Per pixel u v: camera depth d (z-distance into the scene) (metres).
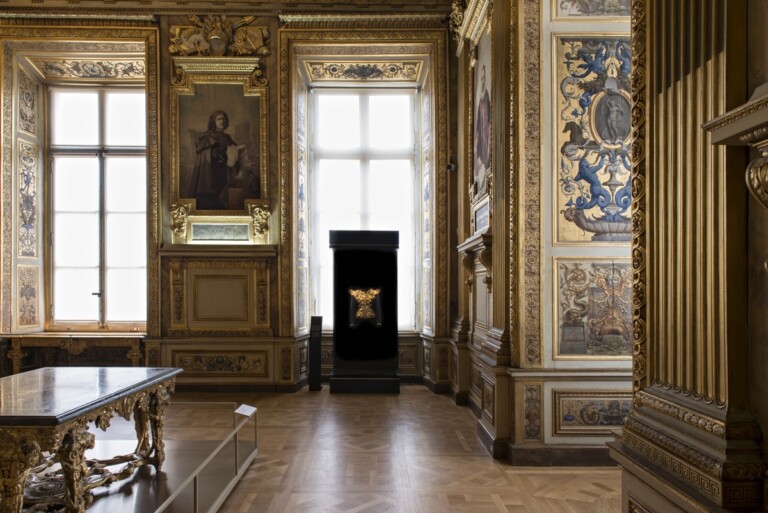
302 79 9.12
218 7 8.50
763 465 1.55
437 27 8.52
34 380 3.94
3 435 2.82
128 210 9.47
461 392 7.50
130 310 9.43
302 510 3.94
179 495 3.88
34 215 9.12
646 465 1.96
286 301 8.49
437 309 8.41
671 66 1.92
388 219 9.72
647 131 2.08
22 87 8.90
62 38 8.44
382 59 8.92
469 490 4.32
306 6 8.50
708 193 1.71
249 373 8.46
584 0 5.06
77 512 3.10
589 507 3.98
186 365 8.46
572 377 4.88
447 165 8.46
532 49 5.05
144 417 4.36
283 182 8.54
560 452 4.86
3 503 2.82
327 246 9.69
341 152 9.70
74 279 9.42
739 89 1.59
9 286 8.56
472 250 6.78
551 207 5.02
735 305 1.62
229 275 8.51
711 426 1.65
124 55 8.84
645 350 2.13
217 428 6.21
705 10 1.72
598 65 5.05
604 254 4.99
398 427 6.26
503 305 5.32
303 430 6.13
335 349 8.37
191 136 8.56
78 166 9.49
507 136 5.24
